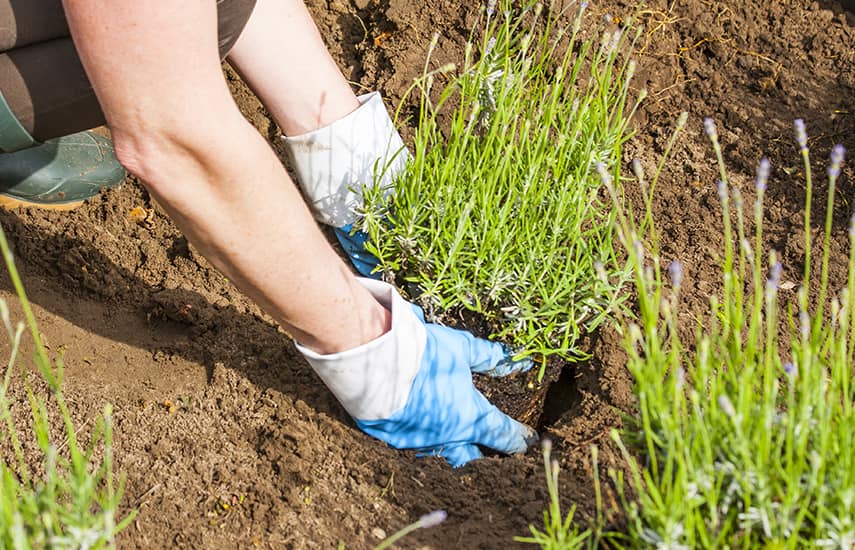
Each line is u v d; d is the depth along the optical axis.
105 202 1.73
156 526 1.38
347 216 1.64
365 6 1.97
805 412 1.18
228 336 1.59
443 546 1.37
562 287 1.56
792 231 1.71
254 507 1.40
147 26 1.14
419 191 1.59
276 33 1.51
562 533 1.23
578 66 1.66
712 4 1.96
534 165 1.57
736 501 1.22
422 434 1.49
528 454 1.55
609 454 1.44
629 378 1.54
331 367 1.40
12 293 1.61
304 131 1.58
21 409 1.49
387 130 1.63
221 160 1.21
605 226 1.64
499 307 1.61
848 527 1.17
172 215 1.26
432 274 1.62
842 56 1.91
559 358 1.61
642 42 1.91
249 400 1.52
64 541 1.15
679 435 1.17
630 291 1.63
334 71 1.58
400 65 1.85
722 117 1.85
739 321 1.25
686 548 1.19
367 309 1.41
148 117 1.17
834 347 1.28
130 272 1.67
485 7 1.90
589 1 1.93
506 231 1.57
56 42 1.36
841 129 1.82
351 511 1.41
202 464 1.45
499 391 1.61
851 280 1.24
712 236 1.71
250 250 1.26
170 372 1.56
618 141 1.61
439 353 1.50
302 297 1.32
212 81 1.19
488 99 1.68
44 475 1.41
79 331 1.59
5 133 1.38
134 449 1.46
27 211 1.69
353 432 1.49
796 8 1.97
